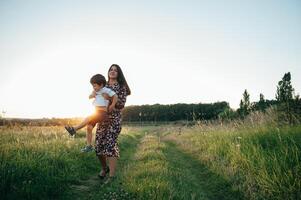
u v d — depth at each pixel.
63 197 5.14
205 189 6.54
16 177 5.06
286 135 8.34
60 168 6.59
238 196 5.82
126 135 21.81
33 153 6.69
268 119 12.23
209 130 15.73
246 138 9.68
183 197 5.04
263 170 6.14
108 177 6.52
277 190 5.16
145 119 82.25
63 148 8.46
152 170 6.84
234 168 7.37
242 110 21.41
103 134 6.42
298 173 5.45
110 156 6.34
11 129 13.20
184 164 9.60
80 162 7.76
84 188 5.83
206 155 9.96
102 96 6.41
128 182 5.71
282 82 15.88
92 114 6.36
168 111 78.38
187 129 24.16
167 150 13.19
